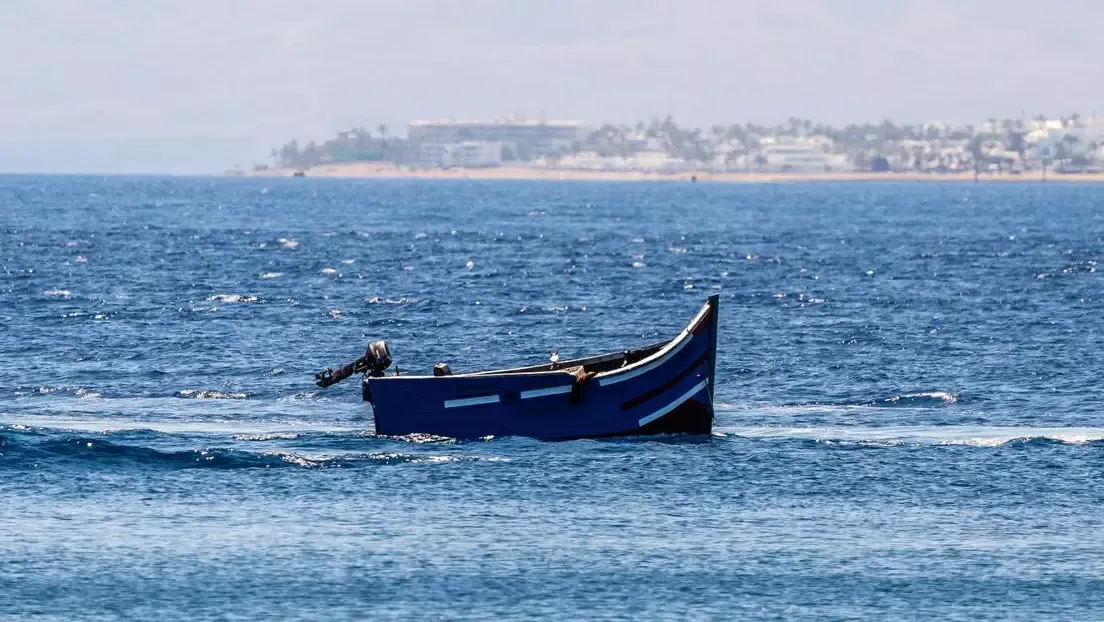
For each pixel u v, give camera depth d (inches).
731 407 6314.0
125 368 7268.7
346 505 4537.4
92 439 5275.6
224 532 4244.6
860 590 3821.4
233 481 4798.2
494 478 4859.7
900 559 4052.7
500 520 4392.2
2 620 3558.1
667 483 4813.0
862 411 6230.3
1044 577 3919.8
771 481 4842.5
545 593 3791.8
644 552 4099.4
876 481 4852.4
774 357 7785.4
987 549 4146.2
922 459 5157.5
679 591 3814.0
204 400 6451.8
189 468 4955.7
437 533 4252.0
